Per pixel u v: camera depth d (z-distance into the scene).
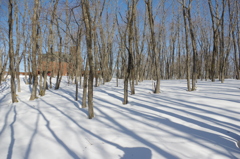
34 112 7.27
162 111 6.49
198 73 27.25
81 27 8.86
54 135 4.64
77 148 3.88
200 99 7.80
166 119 5.62
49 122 5.79
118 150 3.74
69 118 6.20
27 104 9.30
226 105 6.54
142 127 5.05
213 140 4.02
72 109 7.64
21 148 3.94
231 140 3.98
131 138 4.31
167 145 3.87
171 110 6.52
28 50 13.90
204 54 25.69
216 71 23.39
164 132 4.61
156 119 5.69
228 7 16.86
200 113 5.89
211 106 6.57
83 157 3.49
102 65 19.12
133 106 7.68
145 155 3.49
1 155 3.66
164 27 22.28
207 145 3.81
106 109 7.37
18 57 14.56
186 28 10.61
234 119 5.14
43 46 11.98
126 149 3.77
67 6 7.81
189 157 3.37
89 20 6.40
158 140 4.14
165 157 3.40
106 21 18.98
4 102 10.61
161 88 12.66
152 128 4.94
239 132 4.34
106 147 3.89
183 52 31.53
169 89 11.98
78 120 5.95
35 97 11.05
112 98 9.89
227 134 4.28
